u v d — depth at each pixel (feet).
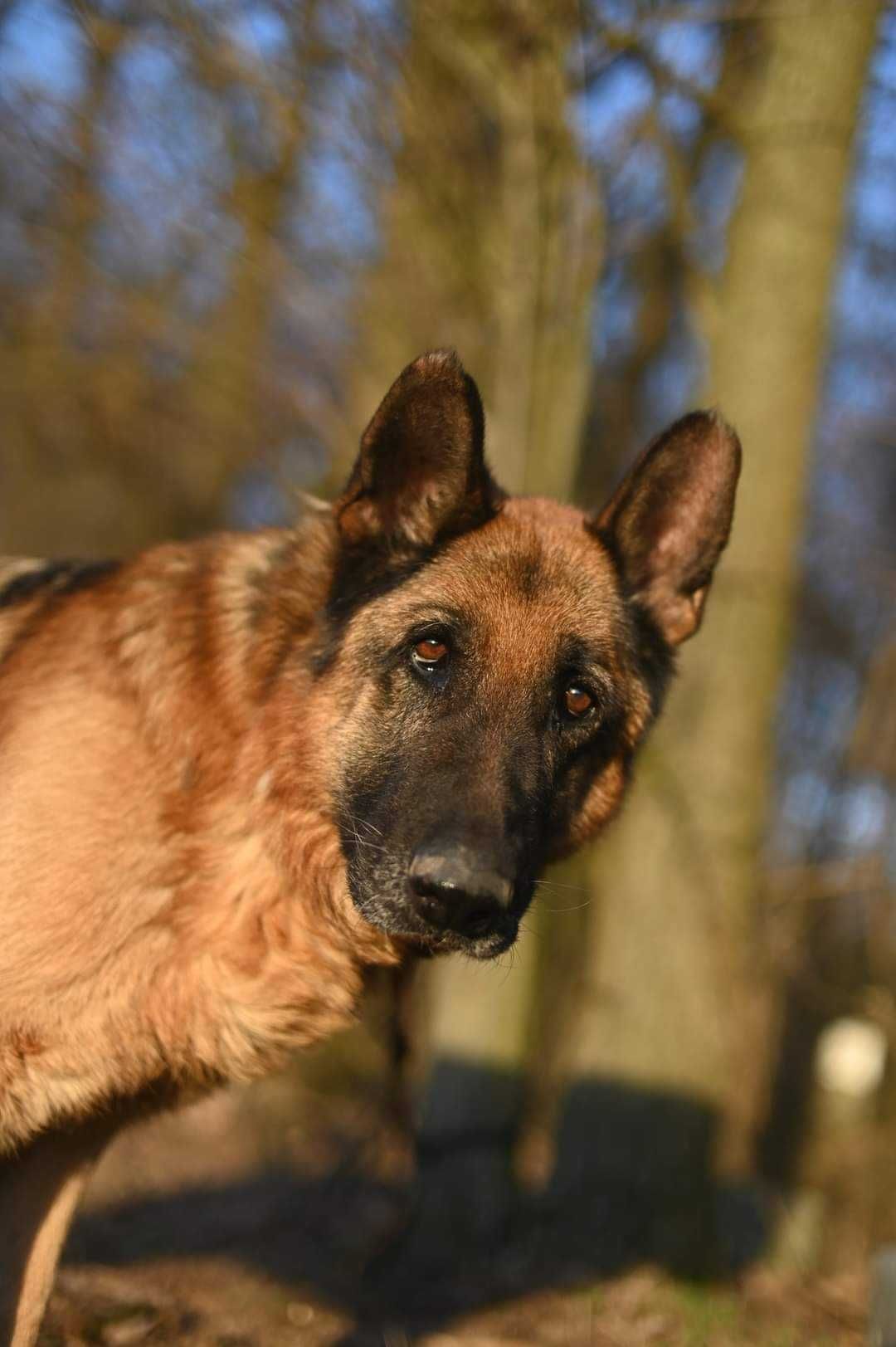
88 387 8.66
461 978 4.95
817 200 4.91
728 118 4.99
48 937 3.09
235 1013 3.21
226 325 7.30
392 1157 5.23
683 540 3.54
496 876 3.03
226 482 10.88
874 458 9.10
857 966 7.48
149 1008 3.15
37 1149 3.31
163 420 9.12
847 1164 6.96
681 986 4.86
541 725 3.25
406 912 3.11
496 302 5.08
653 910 4.90
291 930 3.24
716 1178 4.85
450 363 3.20
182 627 3.29
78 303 7.26
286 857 3.23
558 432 4.98
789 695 9.05
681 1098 4.82
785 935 6.47
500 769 3.14
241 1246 4.73
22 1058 3.09
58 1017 3.10
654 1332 4.20
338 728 3.24
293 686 3.27
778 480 4.92
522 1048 4.95
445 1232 4.71
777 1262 4.91
